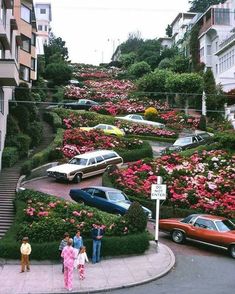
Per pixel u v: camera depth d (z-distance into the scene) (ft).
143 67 263.08
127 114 175.73
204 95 170.81
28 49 171.73
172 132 146.51
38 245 55.57
